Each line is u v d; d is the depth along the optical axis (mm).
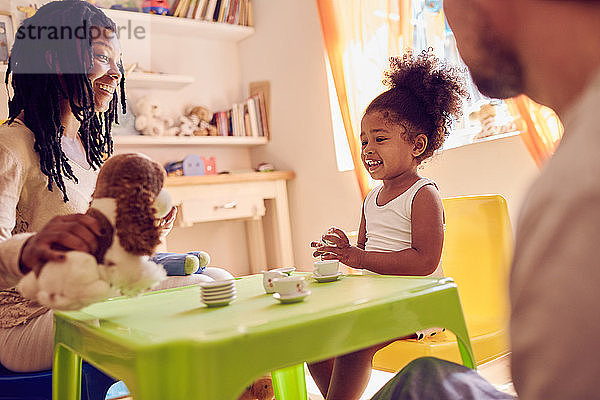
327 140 2723
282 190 2916
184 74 3082
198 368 568
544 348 250
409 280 917
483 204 1415
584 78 297
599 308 236
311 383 1783
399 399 592
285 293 800
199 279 1274
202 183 2621
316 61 2746
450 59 2051
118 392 1614
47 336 1022
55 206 1104
